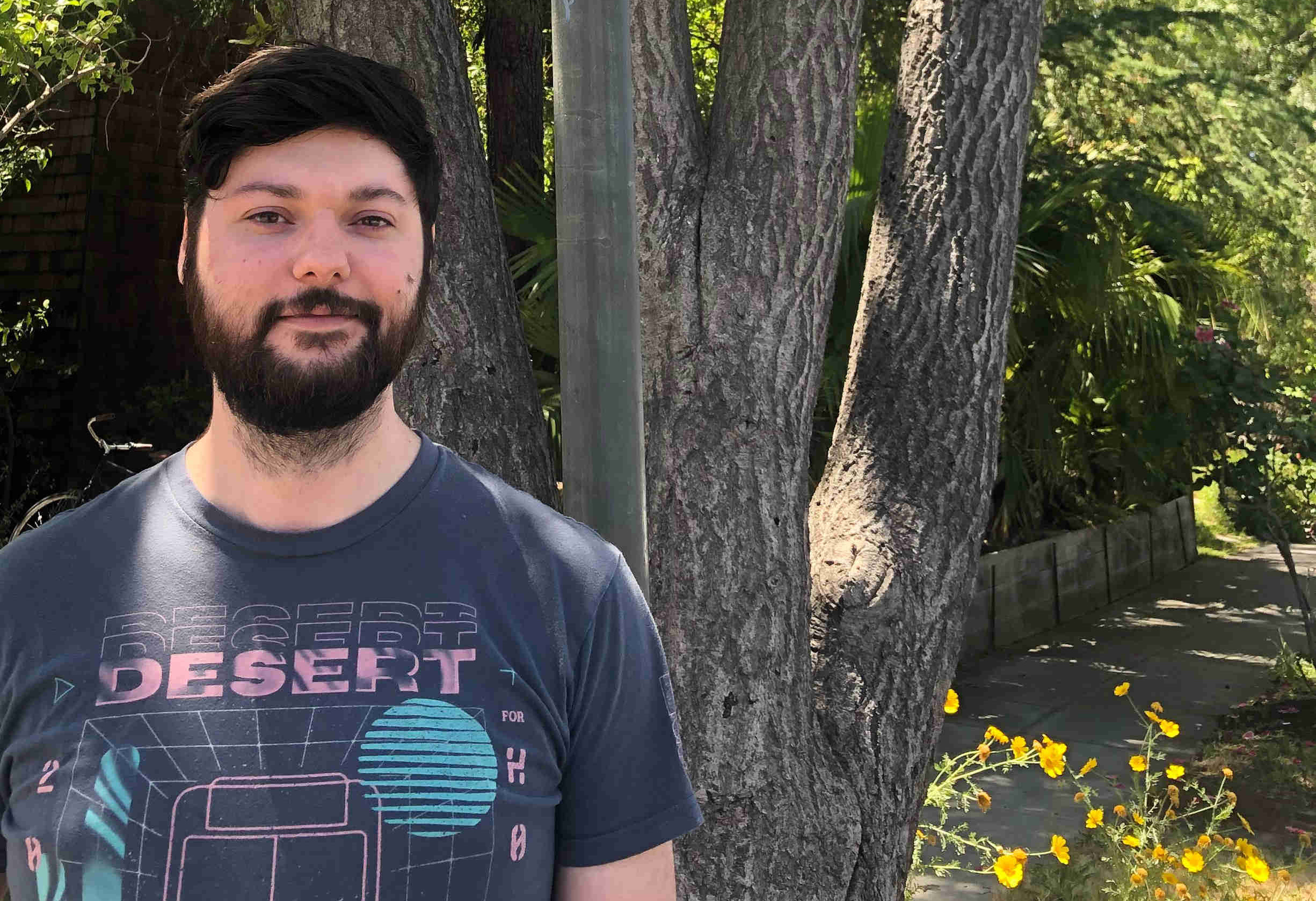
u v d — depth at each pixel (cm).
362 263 111
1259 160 761
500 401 221
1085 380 858
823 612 258
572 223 175
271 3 249
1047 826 502
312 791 104
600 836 118
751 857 226
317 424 109
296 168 110
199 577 111
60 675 108
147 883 102
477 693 110
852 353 282
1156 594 995
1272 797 538
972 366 266
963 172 272
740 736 227
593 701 117
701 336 236
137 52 705
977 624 793
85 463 708
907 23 292
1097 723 652
